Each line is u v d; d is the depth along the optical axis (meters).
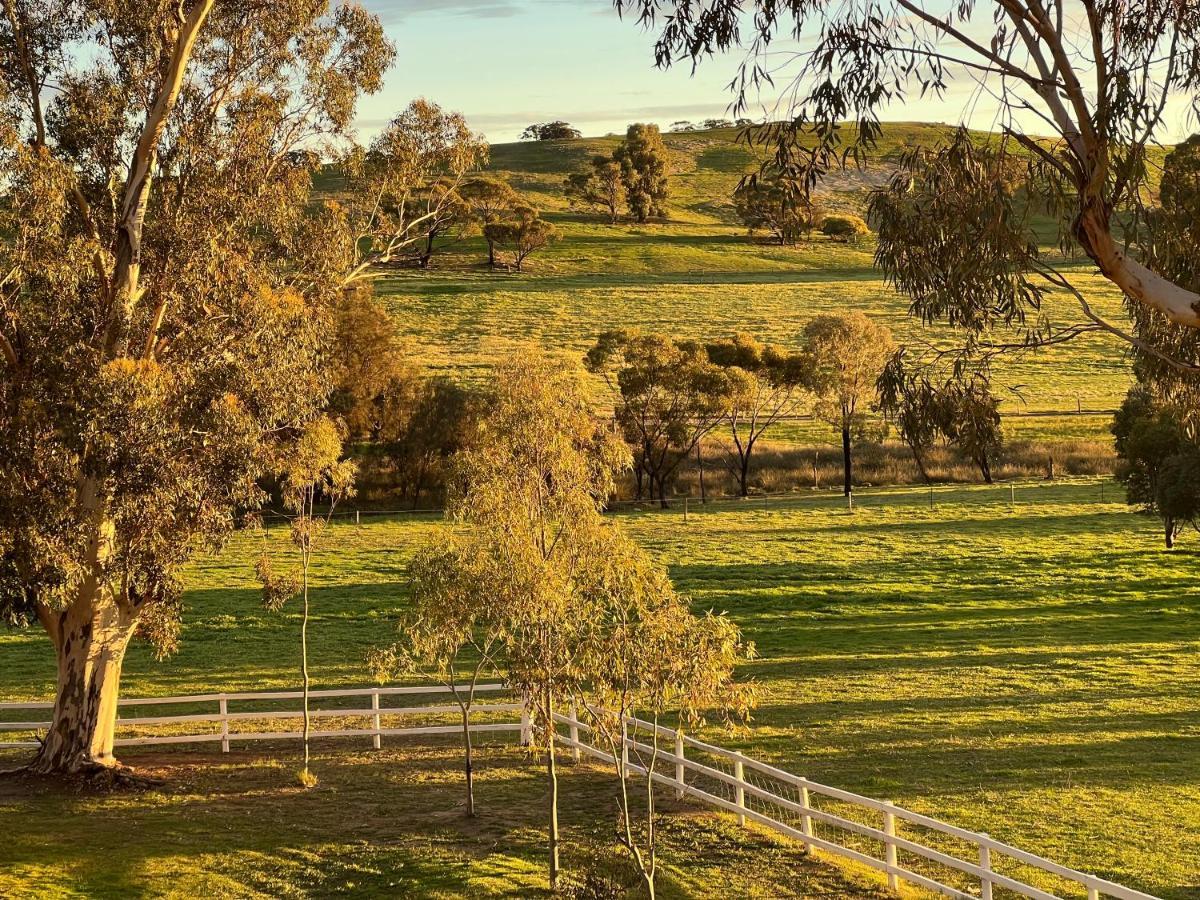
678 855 19.61
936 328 111.88
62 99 24.70
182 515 23.45
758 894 17.61
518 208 162.38
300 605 45.47
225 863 19.83
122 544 23.34
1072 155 13.95
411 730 27.39
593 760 26.72
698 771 24.33
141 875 19.28
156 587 24.72
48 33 24.62
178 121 25.28
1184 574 47.50
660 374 77.62
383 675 21.11
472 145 30.08
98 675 24.92
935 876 18.42
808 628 40.25
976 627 39.69
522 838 20.92
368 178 29.55
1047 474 77.88
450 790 24.14
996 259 14.99
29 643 41.44
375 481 77.38
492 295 136.75
